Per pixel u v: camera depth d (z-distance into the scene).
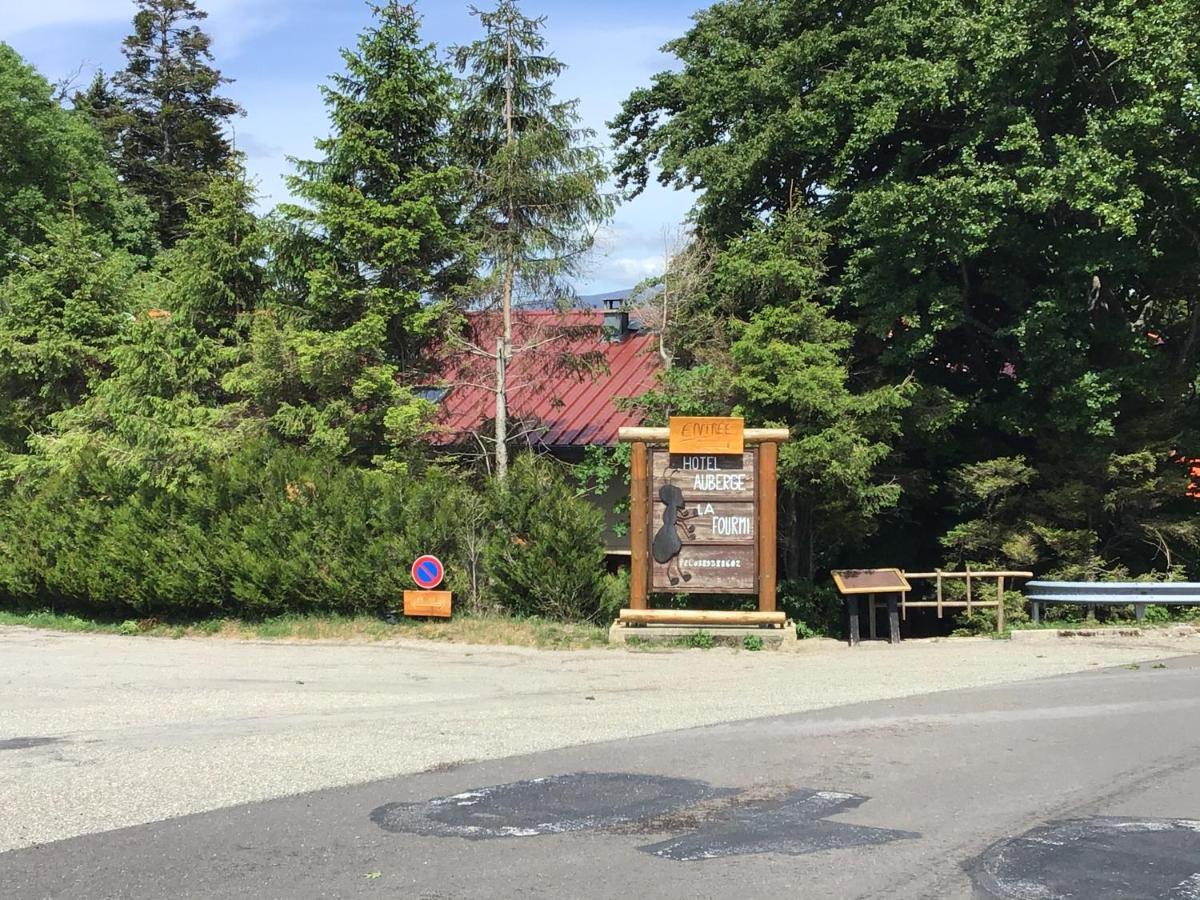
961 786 6.56
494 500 15.38
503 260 18.02
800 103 18.22
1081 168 14.18
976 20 15.67
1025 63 15.48
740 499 13.84
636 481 13.96
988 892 4.76
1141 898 4.69
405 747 7.78
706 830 5.72
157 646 14.33
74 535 16.94
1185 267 16.91
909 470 18.06
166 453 16.44
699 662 12.38
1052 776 6.78
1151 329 19.08
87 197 30.84
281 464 15.69
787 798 6.33
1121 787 6.52
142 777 6.93
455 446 18.69
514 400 20.02
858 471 15.37
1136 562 17.75
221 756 7.54
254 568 15.25
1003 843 5.45
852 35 18.20
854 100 17.38
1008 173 15.38
